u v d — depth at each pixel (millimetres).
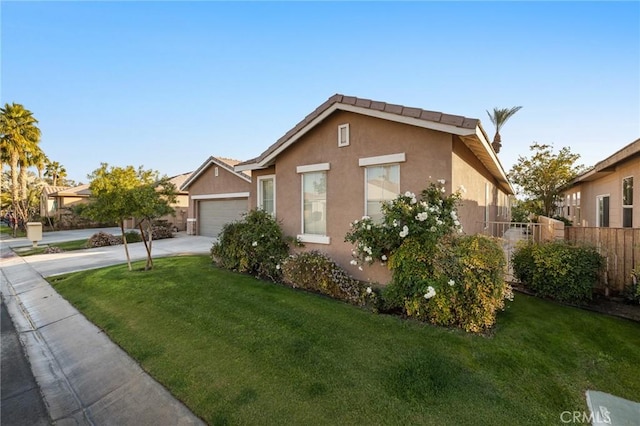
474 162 9102
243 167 10344
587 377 3672
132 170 9320
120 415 3477
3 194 37312
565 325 5055
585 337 4641
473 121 5727
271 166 10891
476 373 3697
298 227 9078
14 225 29094
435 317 5059
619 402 3252
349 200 7898
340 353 4215
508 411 3072
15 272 11445
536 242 7027
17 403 3848
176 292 7203
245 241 8836
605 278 6320
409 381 3545
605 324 5098
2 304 8031
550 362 3957
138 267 10141
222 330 5129
